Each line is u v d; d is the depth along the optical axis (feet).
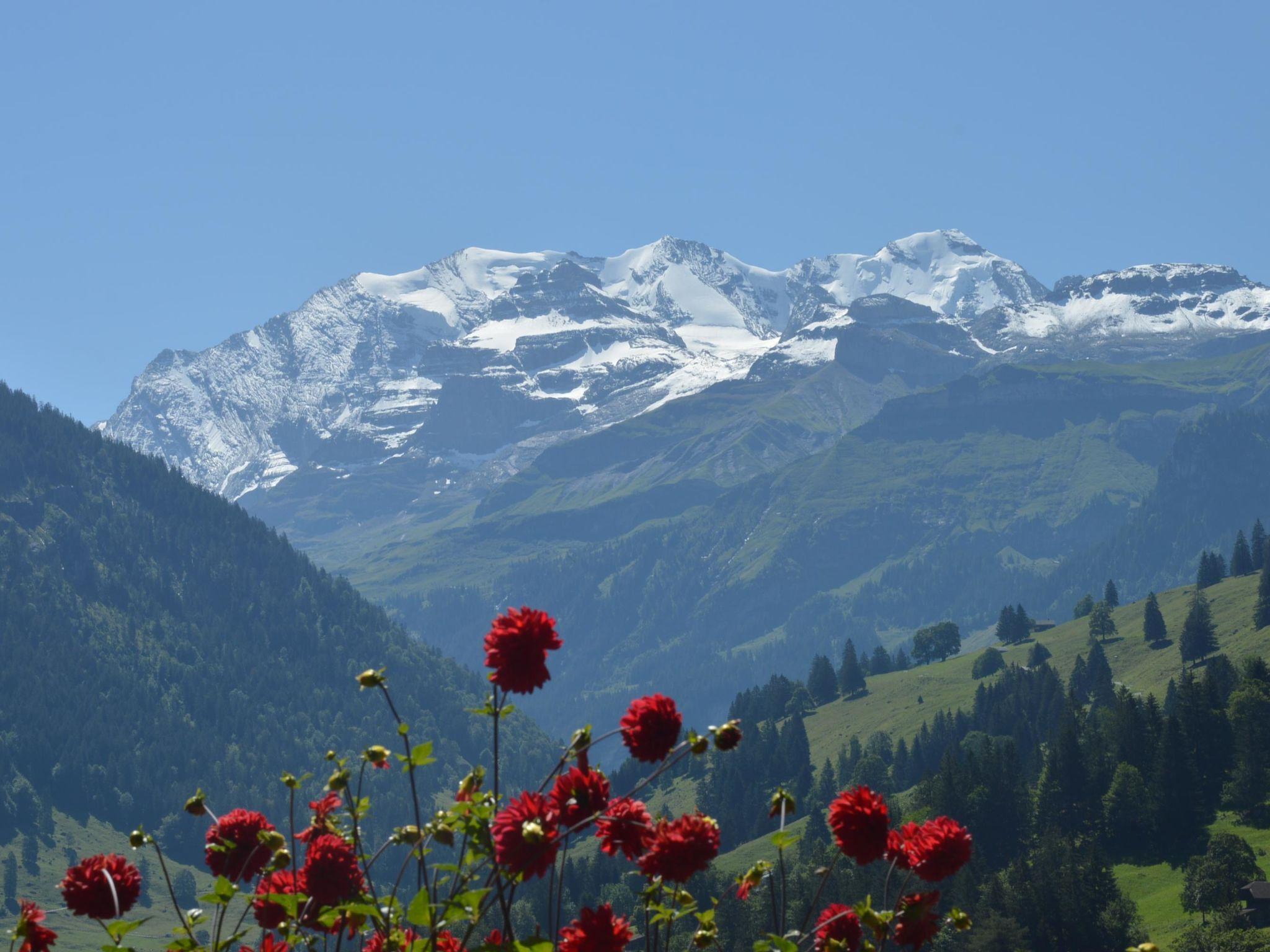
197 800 31.45
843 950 30.89
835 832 31.53
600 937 29.43
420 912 28.30
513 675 29.68
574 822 29.53
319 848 30.48
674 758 30.19
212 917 30.81
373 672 31.22
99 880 29.17
